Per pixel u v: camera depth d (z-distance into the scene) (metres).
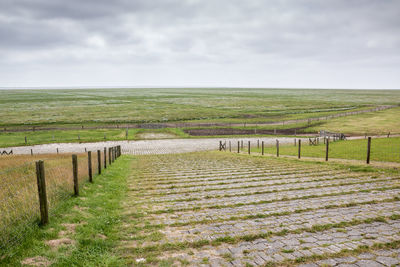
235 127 53.72
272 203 7.89
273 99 129.50
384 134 40.53
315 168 13.77
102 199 8.45
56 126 55.78
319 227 5.89
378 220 6.21
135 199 8.80
